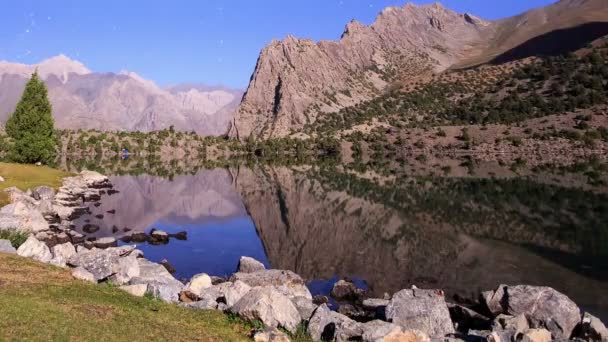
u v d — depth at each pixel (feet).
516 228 205.26
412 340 64.13
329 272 143.23
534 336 69.87
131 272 93.04
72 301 63.57
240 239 188.96
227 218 242.58
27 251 95.40
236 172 553.23
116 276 90.43
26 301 59.62
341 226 217.56
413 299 83.30
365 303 106.22
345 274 141.08
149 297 78.02
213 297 88.07
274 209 273.33
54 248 106.93
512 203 275.59
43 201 192.65
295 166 635.25
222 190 370.94
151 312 67.41
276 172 542.98
